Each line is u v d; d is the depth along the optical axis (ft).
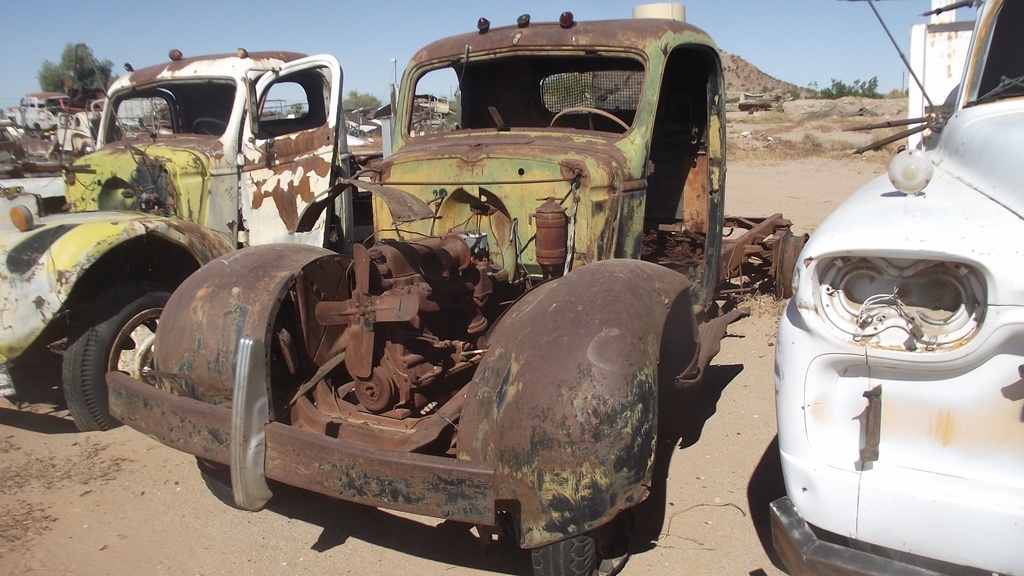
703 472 12.32
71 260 13.96
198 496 12.53
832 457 7.05
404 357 10.36
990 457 6.43
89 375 14.71
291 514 11.88
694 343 11.09
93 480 13.10
